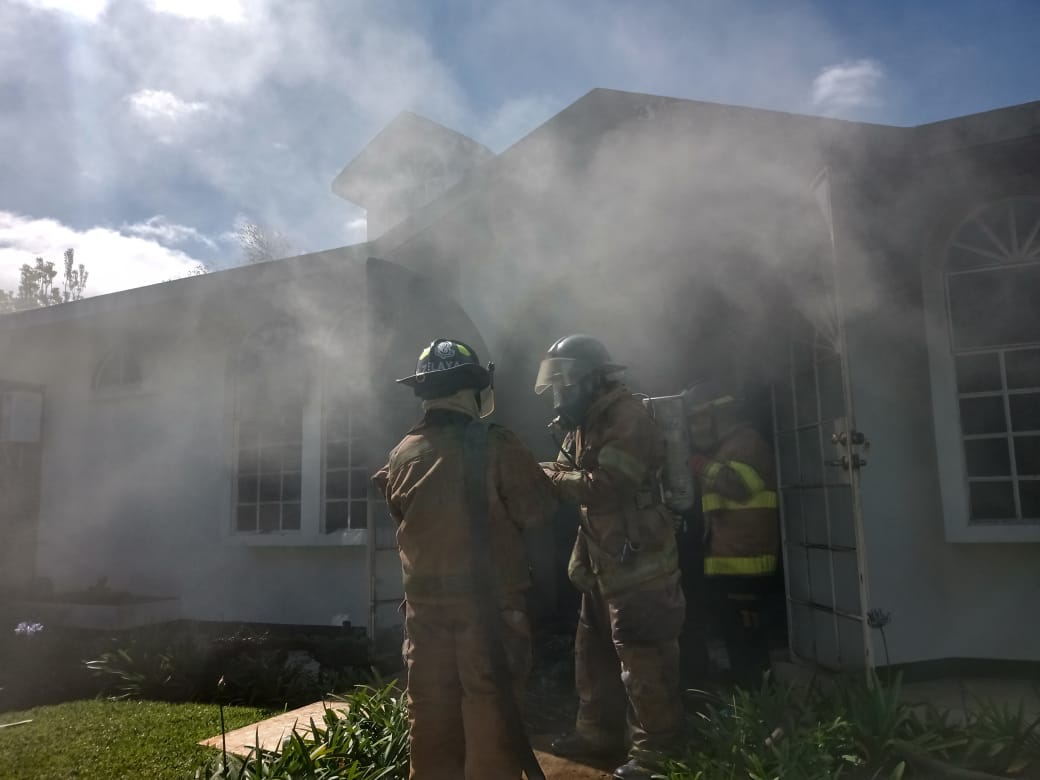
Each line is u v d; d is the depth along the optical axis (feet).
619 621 10.23
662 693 10.12
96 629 24.26
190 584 25.71
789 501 16.14
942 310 15.31
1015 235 15.14
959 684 13.89
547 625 20.17
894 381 15.29
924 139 15.17
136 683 17.13
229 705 15.75
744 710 10.78
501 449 8.39
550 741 12.07
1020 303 15.06
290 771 10.02
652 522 10.32
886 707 10.34
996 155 15.16
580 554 11.42
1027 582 14.46
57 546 28.91
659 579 10.27
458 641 8.01
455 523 8.13
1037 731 10.76
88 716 14.82
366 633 19.86
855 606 12.93
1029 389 14.76
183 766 11.37
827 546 14.05
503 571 8.19
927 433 15.26
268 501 24.63
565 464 10.89
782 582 18.44
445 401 8.79
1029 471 14.75
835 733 10.15
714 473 14.35
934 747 9.86
